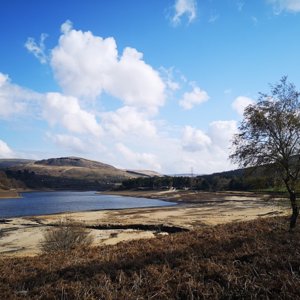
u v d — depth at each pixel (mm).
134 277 13133
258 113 22172
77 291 11836
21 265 16719
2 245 38469
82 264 15461
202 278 12641
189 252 16344
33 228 51469
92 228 52062
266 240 17672
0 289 12859
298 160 21891
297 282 11352
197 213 70000
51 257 18531
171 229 48500
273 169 22344
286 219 26906
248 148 22531
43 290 12383
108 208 101812
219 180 176250
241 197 121688
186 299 11312
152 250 17656
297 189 22250
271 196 24422
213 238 19578
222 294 11266
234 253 15414
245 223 26984
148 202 131000
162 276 12945
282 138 22000
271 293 10969
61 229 26719
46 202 138625
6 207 111250
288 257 13859
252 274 12555
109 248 20500
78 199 161000
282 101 22547
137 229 50438
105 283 12531
